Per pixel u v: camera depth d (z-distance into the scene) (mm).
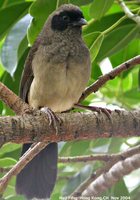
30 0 10820
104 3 10008
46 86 10125
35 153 9062
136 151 11125
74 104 10398
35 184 10508
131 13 10398
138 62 9578
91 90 10172
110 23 11281
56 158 10680
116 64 12766
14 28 10586
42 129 8242
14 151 12336
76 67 10102
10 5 10734
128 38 11586
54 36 10516
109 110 8922
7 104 8641
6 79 11344
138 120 8883
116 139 12594
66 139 8609
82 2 10844
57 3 10289
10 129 8023
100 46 10938
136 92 13344
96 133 8734
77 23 10641
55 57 10109
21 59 11234
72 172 13258
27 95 10891
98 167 12977
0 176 11180
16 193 10398
